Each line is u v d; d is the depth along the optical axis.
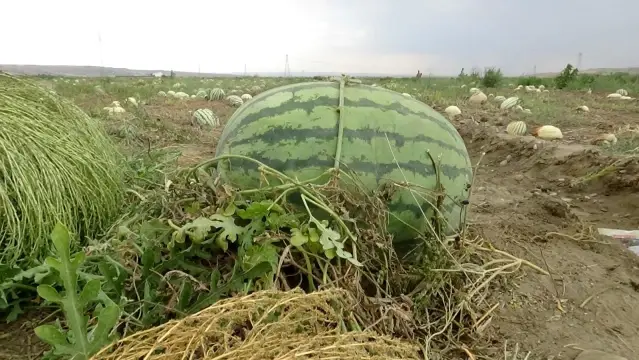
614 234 4.45
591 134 10.16
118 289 2.16
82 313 1.71
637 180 5.57
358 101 2.80
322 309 1.92
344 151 2.66
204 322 1.53
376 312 2.16
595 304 3.02
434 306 2.55
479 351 2.48
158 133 7.93
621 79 28.95
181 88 23.05
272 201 2.34
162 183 3.53
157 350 1.54
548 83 28.27
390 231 2.70
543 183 6.34
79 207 2.89
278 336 1.59
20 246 2.57
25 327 2.47
